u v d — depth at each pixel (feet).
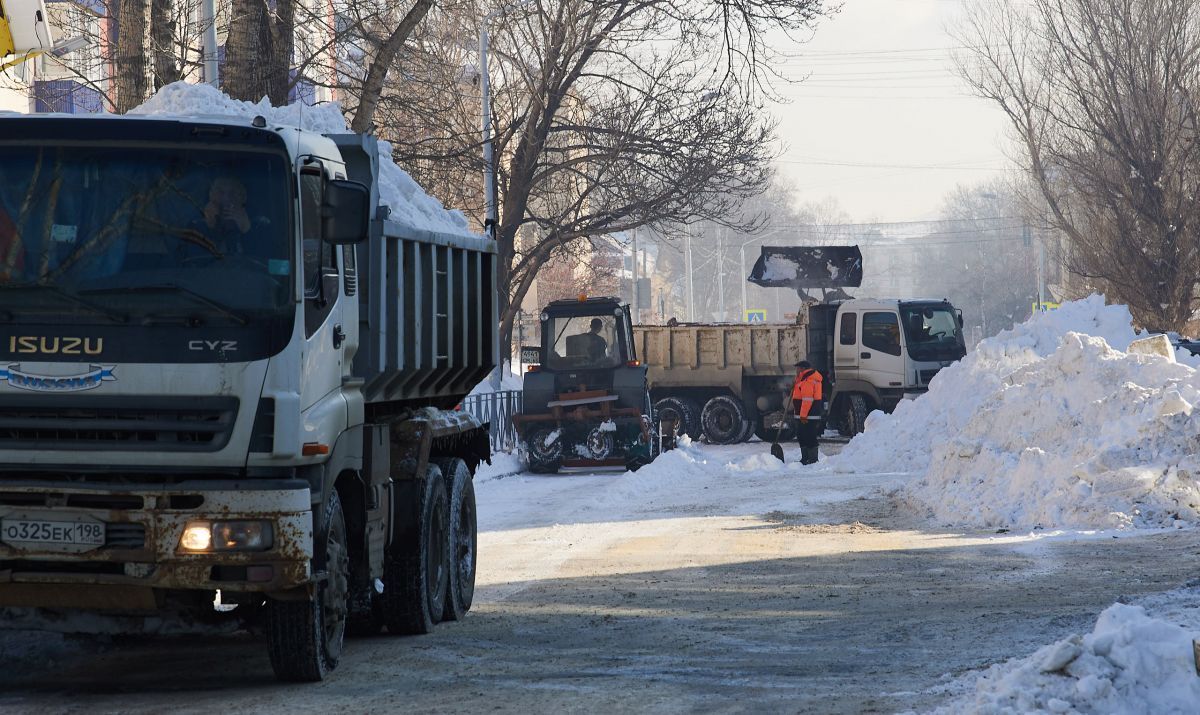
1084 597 115.14
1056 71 518.78
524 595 127.44
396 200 121.19
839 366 376.07
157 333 77.66
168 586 76.54
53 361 77.36
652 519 192.44
